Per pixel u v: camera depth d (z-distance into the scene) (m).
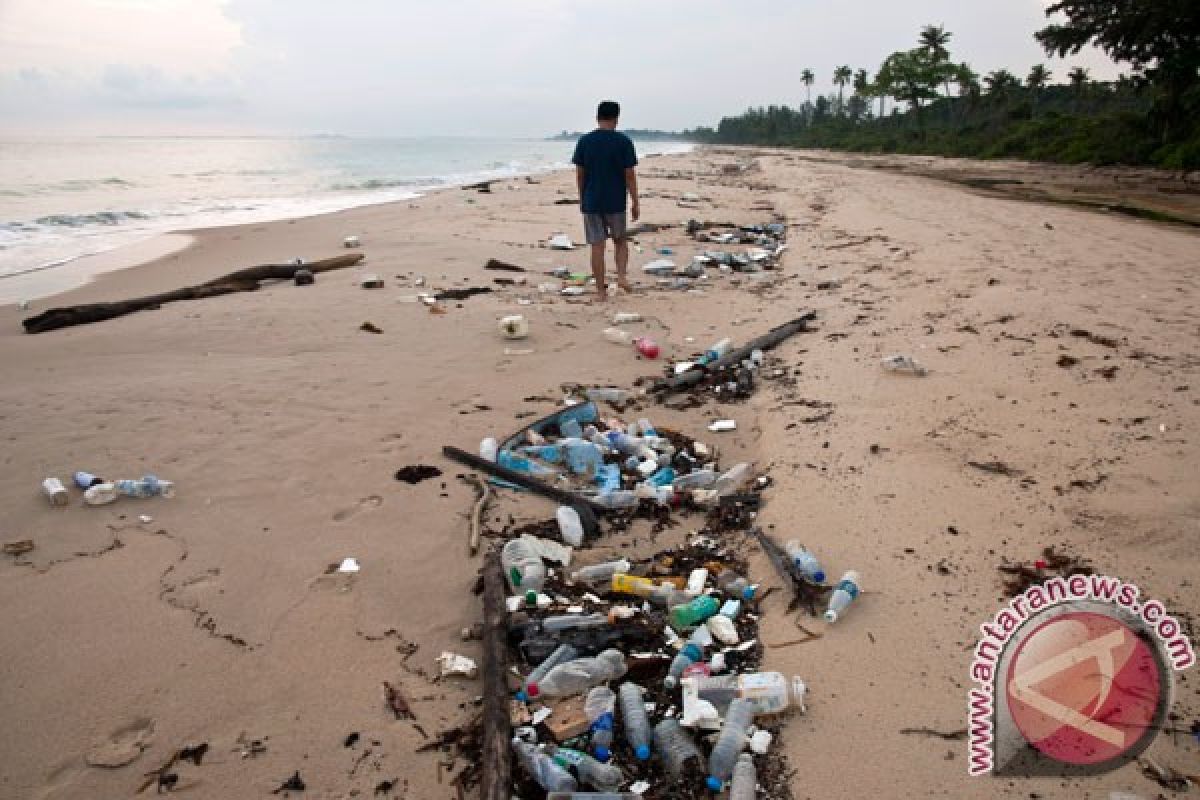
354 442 4.64
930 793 2.19
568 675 2.66
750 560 3.47
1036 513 3.53
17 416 5.01
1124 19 29.42
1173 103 30.03
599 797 2.18
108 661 2.80
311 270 9.75
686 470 4.36
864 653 2.79
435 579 3.34
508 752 2.32
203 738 2.46
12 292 9.24
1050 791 2.16
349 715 2.57
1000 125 52.69
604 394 5.43
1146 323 6.11
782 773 2.30
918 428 4.56
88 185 25.73
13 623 3.00
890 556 3.35
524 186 24.38
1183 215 13.65
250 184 29.53
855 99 101.62
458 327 7.11
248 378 5.73
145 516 3.80
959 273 8.42
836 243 11.31
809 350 6.29
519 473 4.15
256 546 3.56
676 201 18.39
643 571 3.41
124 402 5.25
